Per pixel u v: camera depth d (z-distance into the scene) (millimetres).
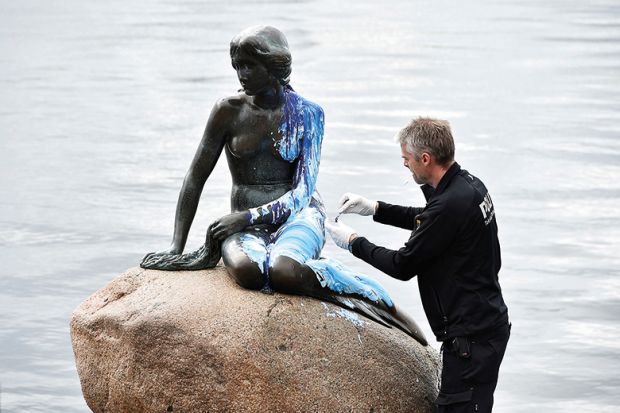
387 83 41969
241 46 13836
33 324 19344
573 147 31469
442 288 13008
